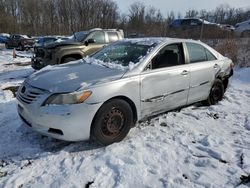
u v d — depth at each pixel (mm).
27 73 11234
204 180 3287
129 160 3652
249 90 7945
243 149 4070
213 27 18766
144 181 3236
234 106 6195
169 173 3414
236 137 4520
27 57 19156
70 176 3314
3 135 4434
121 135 4180
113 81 4004
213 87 6082
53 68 4668
